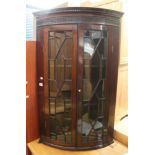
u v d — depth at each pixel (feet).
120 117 6.07
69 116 5.02
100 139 5.16
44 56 5.08
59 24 4.67
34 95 5.60
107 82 5.03
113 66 5.08
